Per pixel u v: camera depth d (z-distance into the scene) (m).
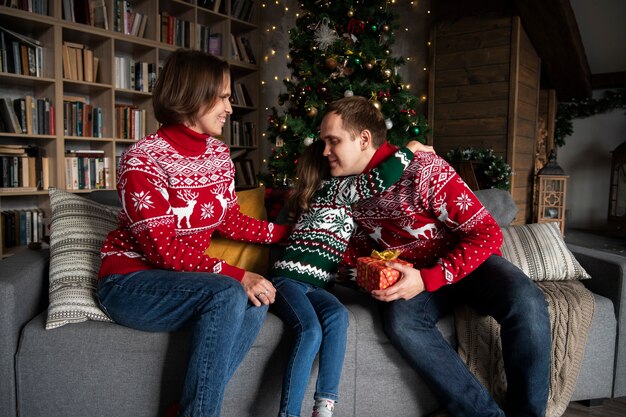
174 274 1.24
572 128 6.93
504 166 4.30
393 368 1.46
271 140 3.73
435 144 5.12
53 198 1.59
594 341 1.61
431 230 1.47
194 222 1.33
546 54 5.15
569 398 1.51
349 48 3.33
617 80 6.29
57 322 1.26
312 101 3.29
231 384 1.34
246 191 1.87
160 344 1.28
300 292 1.41
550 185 4.92
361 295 1.63
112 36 3.91
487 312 1.42
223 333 1.15
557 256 1.77
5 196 3.71
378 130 1.50
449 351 1.40
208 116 1.32
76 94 4.10
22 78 3.49
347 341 1.40
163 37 4.34
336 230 1.53
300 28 3.57
